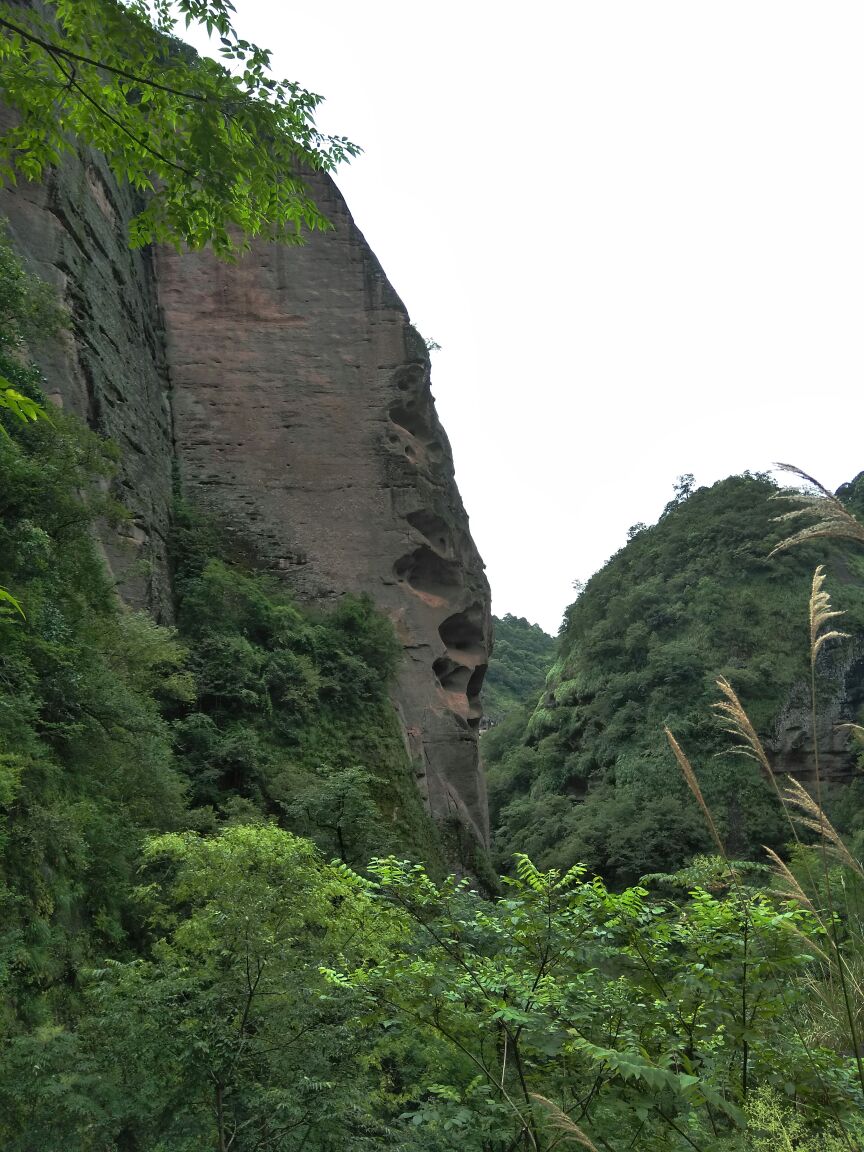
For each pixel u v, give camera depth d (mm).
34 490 12141
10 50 4473
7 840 8336
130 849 10766
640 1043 3842
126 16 4305
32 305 14383
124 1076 5652
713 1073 3662
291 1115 5477
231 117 4633
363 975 4512
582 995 4148
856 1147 2992
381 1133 5984
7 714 9555
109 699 12125
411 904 4676
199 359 27094
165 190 4906
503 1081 4098
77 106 4598
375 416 27516
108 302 22016
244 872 6770
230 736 18328
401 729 23656
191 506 25484
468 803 25203
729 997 3768
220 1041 5594
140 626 15898
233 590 22781
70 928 9047
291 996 6031
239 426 26750
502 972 4289
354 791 15414
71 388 18688
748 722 3469
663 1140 3744
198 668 20234
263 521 25969
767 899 3783
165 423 25734
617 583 82125
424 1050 5855
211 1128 5660
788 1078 3471
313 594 25500
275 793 17984
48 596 12656
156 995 5797
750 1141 3221
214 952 6500
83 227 20984
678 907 4102
